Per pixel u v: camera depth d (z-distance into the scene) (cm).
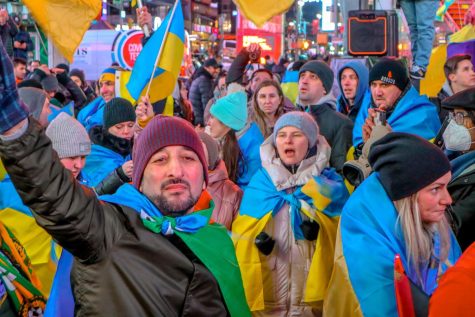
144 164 320
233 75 882
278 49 2578
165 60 658
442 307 286
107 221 297
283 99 719
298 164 527
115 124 608
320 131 671
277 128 531
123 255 297
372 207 363
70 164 505
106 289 293
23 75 1066
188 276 309
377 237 356
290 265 512
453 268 288
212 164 564
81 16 696
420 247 355
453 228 432
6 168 272
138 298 296
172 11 655
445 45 823
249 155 654
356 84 801
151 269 301
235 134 659
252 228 515
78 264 297
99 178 595
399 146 358
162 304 300
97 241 289
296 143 523
